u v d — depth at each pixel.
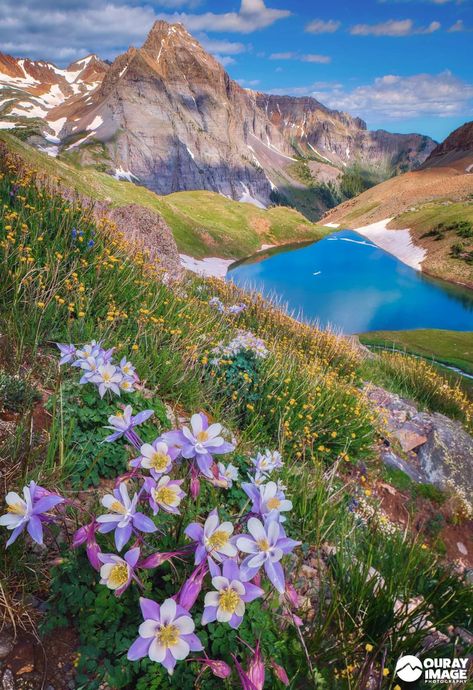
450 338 41.56
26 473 2.35
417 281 85.44
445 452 7.73
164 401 4.38
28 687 1.78
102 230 6.66
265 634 2.12
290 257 99.75
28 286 4.36
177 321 6.07
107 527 1.67
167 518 2.35
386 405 9.27
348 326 60.22
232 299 11.13
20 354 3.64
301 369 7.24
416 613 2.70
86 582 2.02
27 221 5.57
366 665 2.36
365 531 4.00
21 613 1.96
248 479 3.50
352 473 6.12
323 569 3.15
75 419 3.09
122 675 1.85
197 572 1.63
